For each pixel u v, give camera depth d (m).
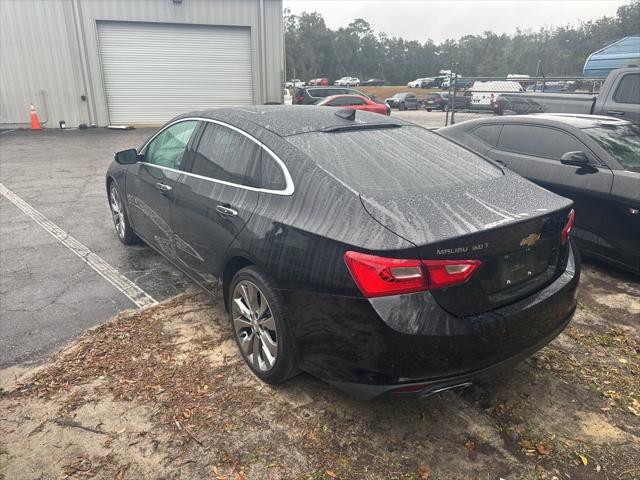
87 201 7.27
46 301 3.99
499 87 16.48
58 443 2.47
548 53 81.56
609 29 66.50
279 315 2.67
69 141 14.17
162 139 4.22
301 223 2.58
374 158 2.91
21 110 16.73
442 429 2.63
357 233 2.33
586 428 2.66
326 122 3.29
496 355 2.41
